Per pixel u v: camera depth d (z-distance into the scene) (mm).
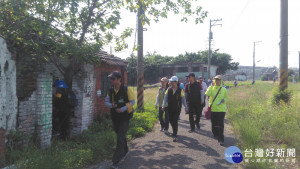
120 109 4465
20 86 5117
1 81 4156
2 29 5090
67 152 4809
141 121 8375
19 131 4859
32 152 4543
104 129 7234
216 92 5965
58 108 6422
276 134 6070
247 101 12422
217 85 5988
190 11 6926
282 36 10156
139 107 11023
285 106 8133
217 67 47156
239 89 26453
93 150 5191
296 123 6531
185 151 5512
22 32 5090
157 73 43812
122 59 10602
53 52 5512
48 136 5551
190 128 8031
